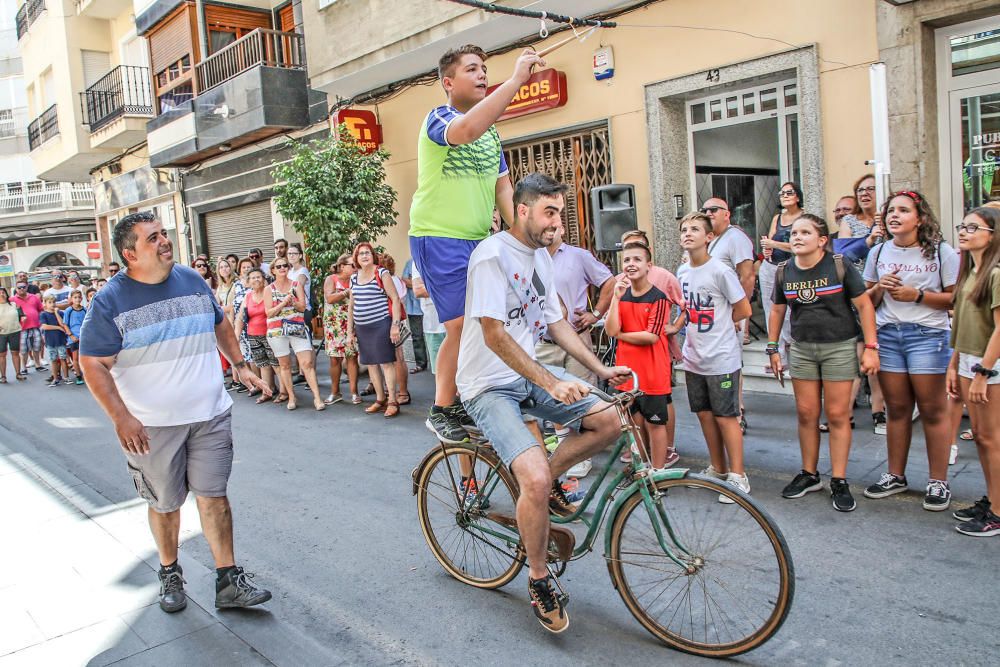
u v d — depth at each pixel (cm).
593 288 911
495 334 310
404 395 855
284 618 369
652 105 844
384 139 1202
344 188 1051
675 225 860
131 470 367
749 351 775
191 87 1533
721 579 308
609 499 334
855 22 682
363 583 404
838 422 449
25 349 1470
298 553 451
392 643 340
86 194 3681
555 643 330
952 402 498
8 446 811
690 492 311
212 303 382
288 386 884
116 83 1797
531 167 999
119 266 1686
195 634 354
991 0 606
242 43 1352
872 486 462
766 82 784
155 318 352
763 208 888
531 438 321
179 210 1738
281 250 1025
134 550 464
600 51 874
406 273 1023
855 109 692
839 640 312
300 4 1351
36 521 534
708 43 786
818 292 442
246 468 647
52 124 2089
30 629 365
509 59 986
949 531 405
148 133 1623
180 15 1516
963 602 333
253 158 1470
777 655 305
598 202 641
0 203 3672
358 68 1094
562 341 353
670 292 490
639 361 479
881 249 452
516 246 323
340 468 625
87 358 339
